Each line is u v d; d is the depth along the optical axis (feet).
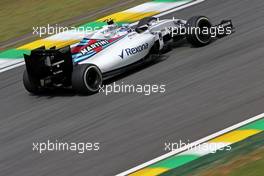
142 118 128.26
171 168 107.14
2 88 167.02
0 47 204.13
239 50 154.71
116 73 150.00
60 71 146.00
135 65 153.58
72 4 232.94
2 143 129.80
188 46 165.27
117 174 108.06
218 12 191.31
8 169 117.50
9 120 141.79
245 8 188.03
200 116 124.47
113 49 150.41
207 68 147.84
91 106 138.51
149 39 156.04
